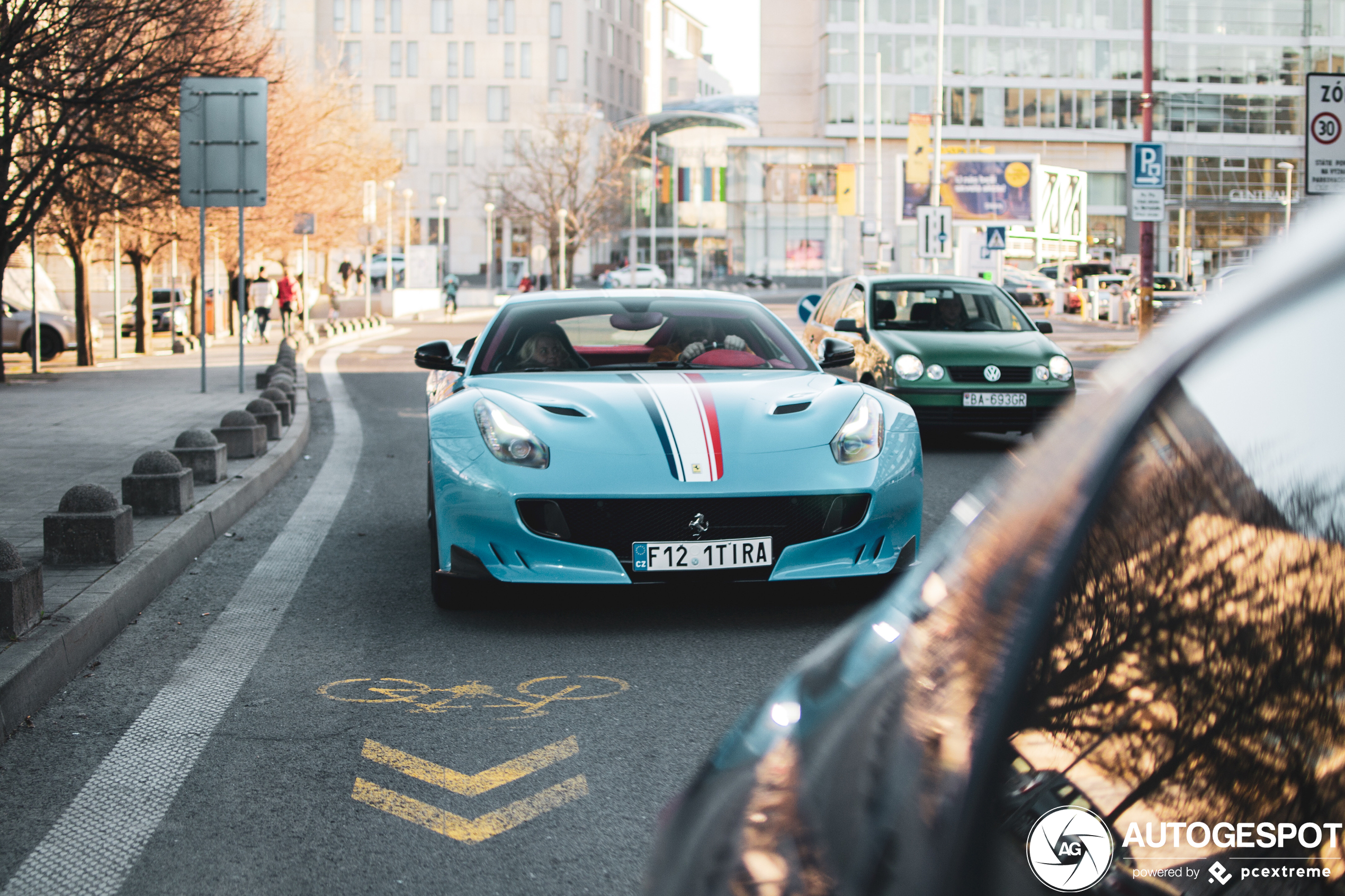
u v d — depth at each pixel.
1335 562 0.83
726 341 6.61
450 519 5.19
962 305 12.30
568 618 5.40
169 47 17.27
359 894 2.81
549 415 5.37
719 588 5.89
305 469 10.53
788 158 79.38
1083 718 0.96
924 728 1.11
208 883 2.88
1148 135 21.22
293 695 4.36
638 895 2.78
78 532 5.71
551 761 3.67
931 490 9.08
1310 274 0.92
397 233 74.25
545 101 108.06
